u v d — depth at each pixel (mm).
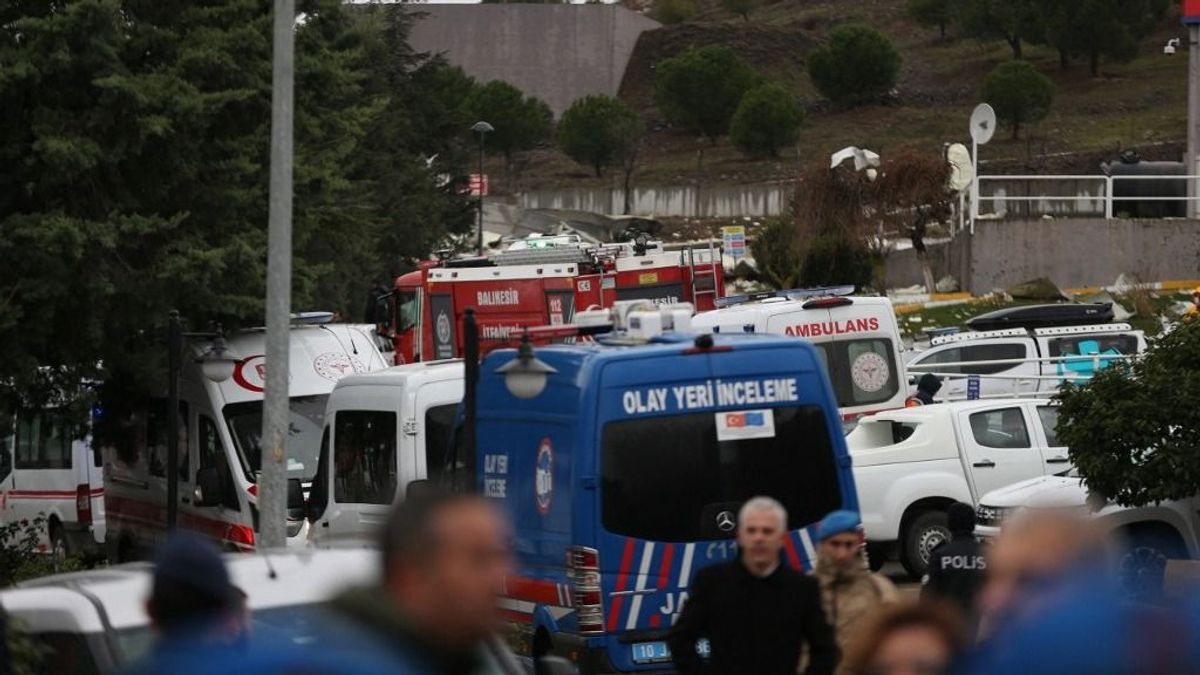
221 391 55375
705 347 34844
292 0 44750
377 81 155875
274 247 45000
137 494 61844
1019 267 129750
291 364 57344
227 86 59469
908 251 139000
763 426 35000
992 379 77625
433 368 47188
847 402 63438
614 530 34094
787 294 69250
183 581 14297
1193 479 41375
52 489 72750
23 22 54594
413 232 149250
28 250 54844
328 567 19625
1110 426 41531
